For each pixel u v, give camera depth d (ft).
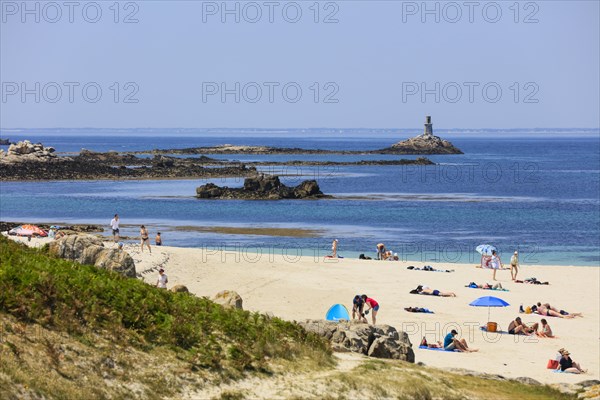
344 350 105.81
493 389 101.71
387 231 334.03
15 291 83.66
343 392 87.10
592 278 216.33
